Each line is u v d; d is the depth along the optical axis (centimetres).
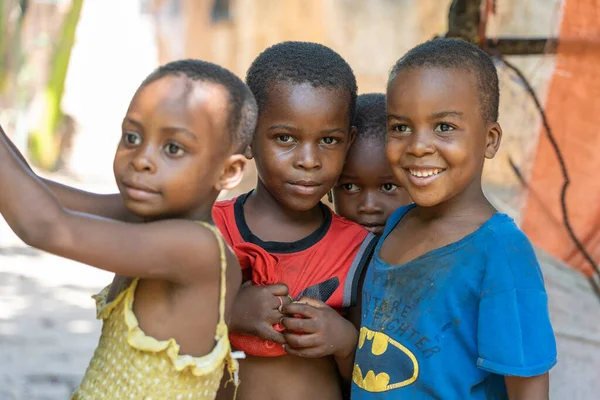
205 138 205
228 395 270
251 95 222
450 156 237
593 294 420
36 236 192
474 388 231
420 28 1170
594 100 362
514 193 408
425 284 235
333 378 276
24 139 1522
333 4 1314
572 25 364
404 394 234
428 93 237
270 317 254
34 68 1552
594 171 365
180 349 209
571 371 411
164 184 202
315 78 263
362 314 254
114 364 209
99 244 195
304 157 262
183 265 205
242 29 1605
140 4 2283
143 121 203
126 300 210
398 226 259
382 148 294
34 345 624
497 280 224
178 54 1898
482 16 365
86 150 1694
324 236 274
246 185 1191
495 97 249
